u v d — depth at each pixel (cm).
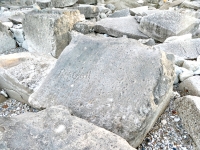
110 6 555
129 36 320
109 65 171
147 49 172
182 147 149
